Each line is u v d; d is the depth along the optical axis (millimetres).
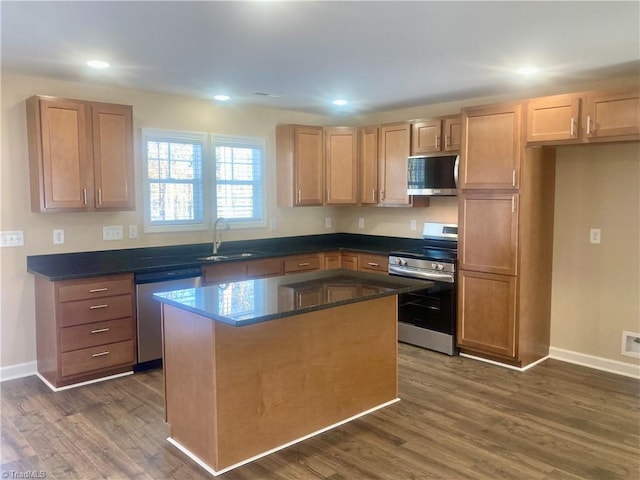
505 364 4289
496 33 2863
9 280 3936
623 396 3627
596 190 4152
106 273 3863
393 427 3164
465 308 4453
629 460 2770
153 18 2590
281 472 2660
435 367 4250
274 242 5676
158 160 4703
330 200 5664
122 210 4180
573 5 2422
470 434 3068
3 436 3027
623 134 3467
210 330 2604
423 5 2420
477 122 4238
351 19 2619
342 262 5637
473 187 4297
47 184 3791
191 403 2801
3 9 2449
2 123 3826
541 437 3029
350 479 2590
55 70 3703
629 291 4031
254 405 2783
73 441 2969
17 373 4004
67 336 3730
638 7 2453
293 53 3262
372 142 5477
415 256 4793
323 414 3123
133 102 4488
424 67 3625
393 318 3514
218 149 5133
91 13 2518
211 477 2607
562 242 4375
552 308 4477
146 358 4137
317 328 3062
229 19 2613
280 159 5586
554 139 3807
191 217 4973
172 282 4250
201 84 4203
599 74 3850
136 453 2838
